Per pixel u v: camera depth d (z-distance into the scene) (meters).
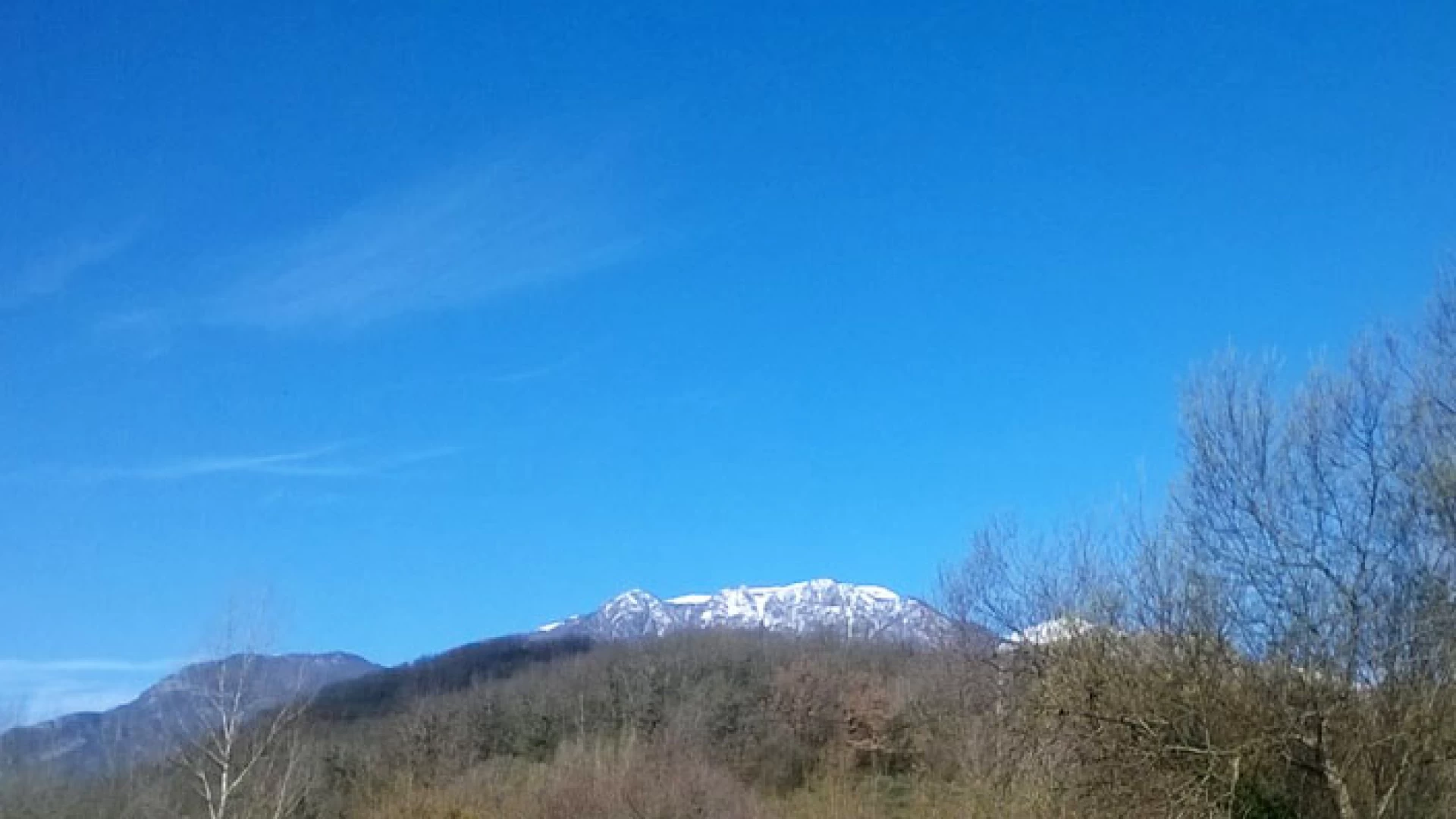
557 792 49.44
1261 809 20.45
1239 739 20.48
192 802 43.62
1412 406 20.45
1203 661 21.09
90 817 43.28
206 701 43.56
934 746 35.31
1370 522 20.44
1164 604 21.78
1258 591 21.12
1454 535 19.84
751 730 55.53
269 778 44.62
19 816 42.59
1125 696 21.75
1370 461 20.56
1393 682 19.77
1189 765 20.95
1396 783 19.45
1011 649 28.28
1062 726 23.50
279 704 45.75
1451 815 19.33
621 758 52.03
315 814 48.72
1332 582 20.47
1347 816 19.52
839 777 44.78
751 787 50.62
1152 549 23.03
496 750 63.00
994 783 28.39
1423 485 20.08
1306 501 20.94
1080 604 24.16
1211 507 21.75
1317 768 20.08
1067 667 23.09
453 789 54.34
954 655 33.69
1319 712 19.91
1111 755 22.11
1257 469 21.42
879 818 38.06
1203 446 21.94
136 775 43.94
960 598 33.97
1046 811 24.20
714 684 63.72
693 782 48.84
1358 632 20.12
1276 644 20.64
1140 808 21.44
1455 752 19.33
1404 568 20.11
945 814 31.48
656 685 65.12
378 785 55.00
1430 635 19.72
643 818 47.31
